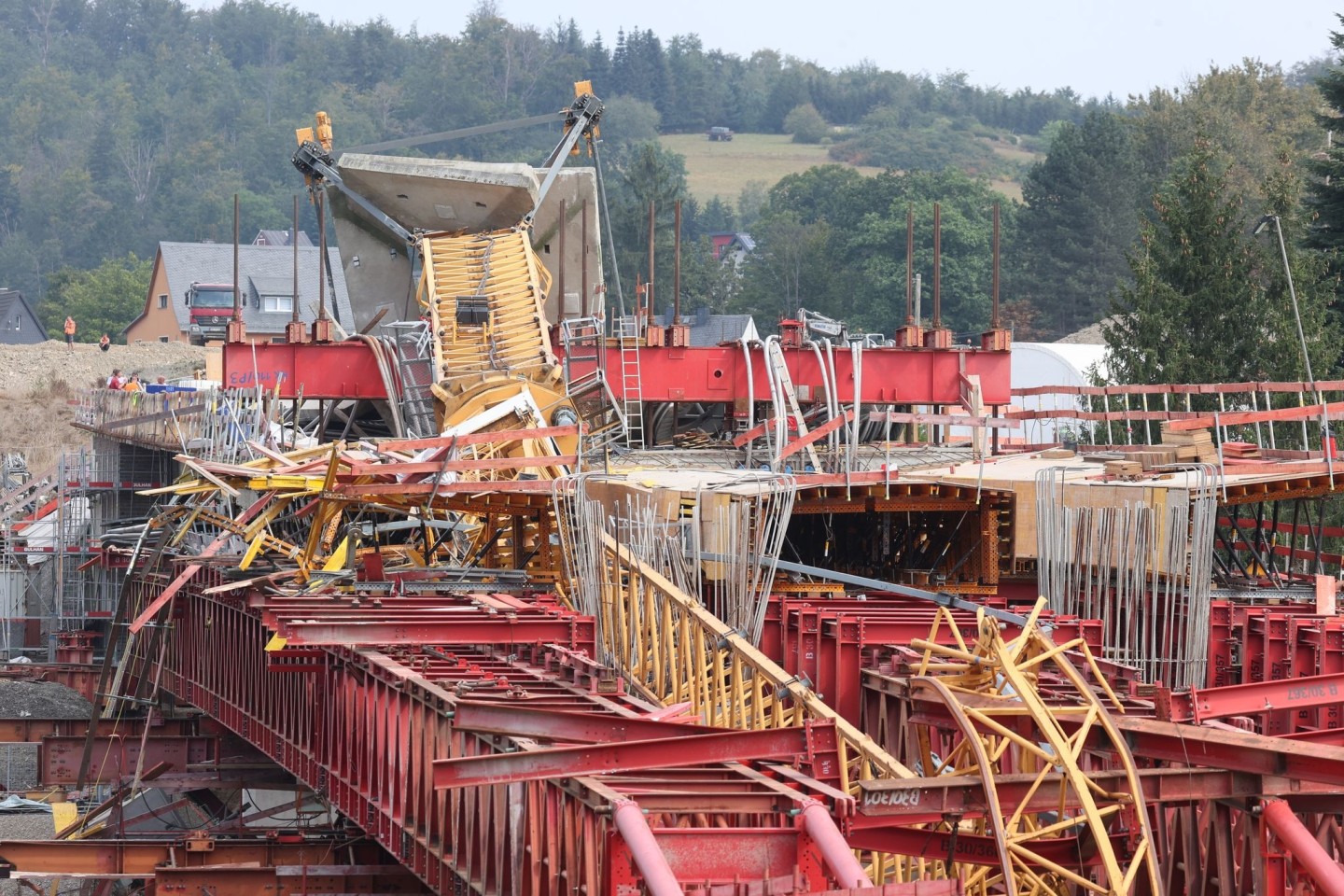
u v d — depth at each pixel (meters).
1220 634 35.44
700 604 31.67
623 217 185.50
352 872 37.44
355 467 36.16
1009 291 177.75
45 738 52.59
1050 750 23.31
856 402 42.66
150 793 51.38
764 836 21.12
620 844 21.23
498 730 24.70
